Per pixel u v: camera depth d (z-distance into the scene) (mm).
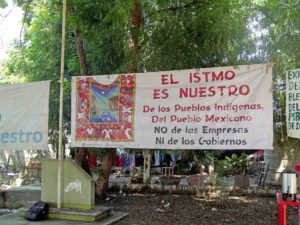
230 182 15781
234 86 7512
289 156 14742
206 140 7668
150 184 13625
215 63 11258
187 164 18953
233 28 10656
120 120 8391
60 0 10609
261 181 16266
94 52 12203
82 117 8719
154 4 10531
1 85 9227
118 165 20750
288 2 9016
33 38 15273
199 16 9836
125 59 10828
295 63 10641
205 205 10844
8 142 9125
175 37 10477
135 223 8750
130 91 8336
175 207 10547
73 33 12797
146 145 8141
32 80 16266
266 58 11773
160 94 8094
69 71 14070
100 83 8617
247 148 7348
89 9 10148
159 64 10930
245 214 9836
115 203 11086
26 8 11422
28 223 8336
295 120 6980
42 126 8914
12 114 9141
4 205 10734
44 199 9102
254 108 7352
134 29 10320
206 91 7719
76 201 8906
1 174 17766
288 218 9383
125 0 8766
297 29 9977
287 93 7070
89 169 12492
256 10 11852
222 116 7570
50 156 17891
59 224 8242
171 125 7961
